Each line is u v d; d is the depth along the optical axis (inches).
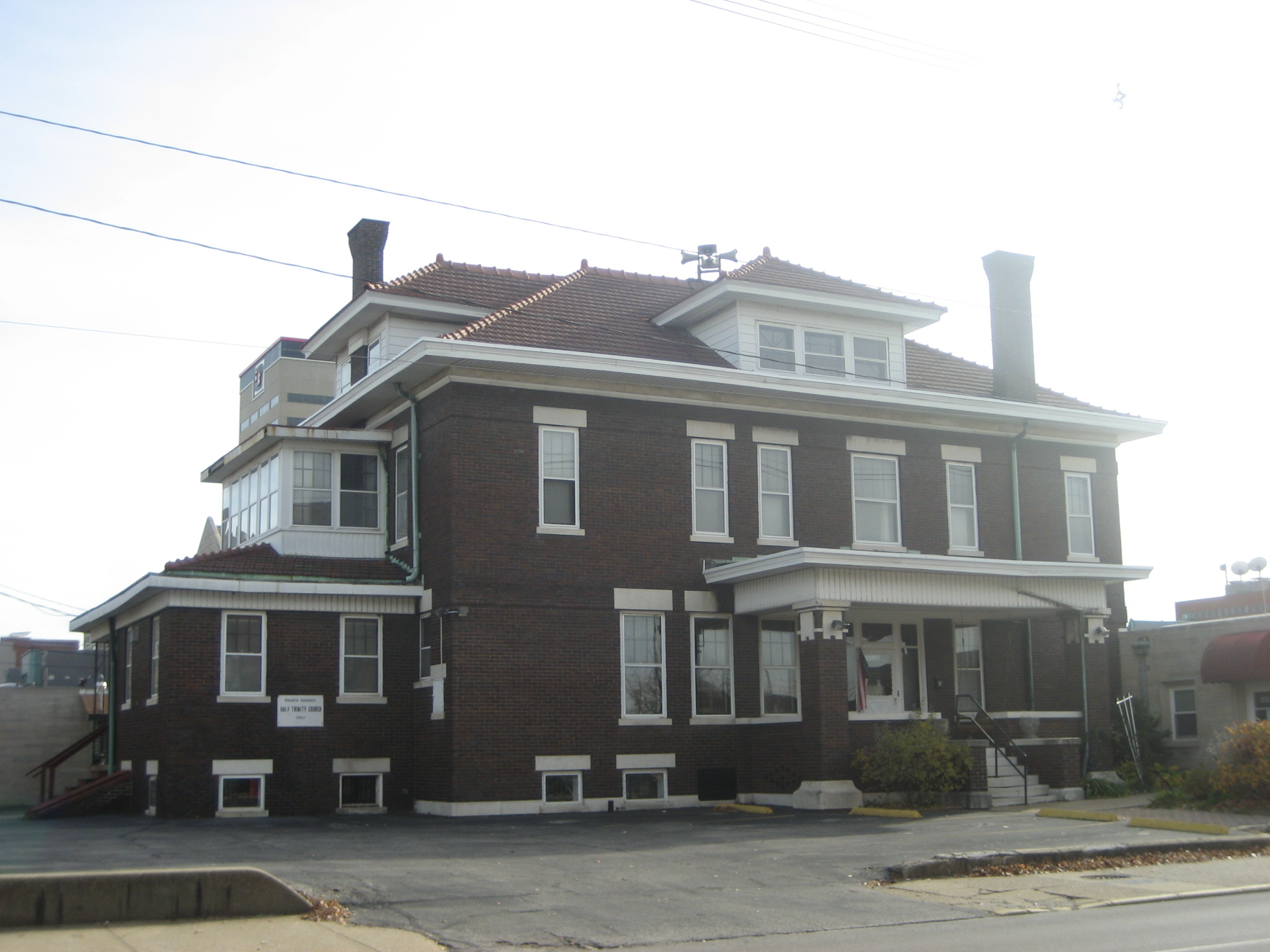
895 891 609.3
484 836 825.5
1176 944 458.6
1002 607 1089.4
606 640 1054.4
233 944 468.1
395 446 1135.6
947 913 552.1
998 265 1330.0
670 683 1074.1
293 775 1015.6
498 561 1022.4
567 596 1043.3
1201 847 738.2
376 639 1065.5
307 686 1031.6
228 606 1015.0
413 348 1007.0
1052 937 480.4
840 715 1000.9
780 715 1095.0
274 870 628.4
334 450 1133.7
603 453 1075.9
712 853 728.3
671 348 1151.6
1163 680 1286.9
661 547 1087.0
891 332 1234.6
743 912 551.5
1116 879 647.8
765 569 1027.9
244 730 1005.8
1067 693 1242.6
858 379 1209.4
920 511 1213.1
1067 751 1070.4
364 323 1212.5
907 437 1220.5
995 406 1233.4
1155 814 923.4
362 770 1039.0
